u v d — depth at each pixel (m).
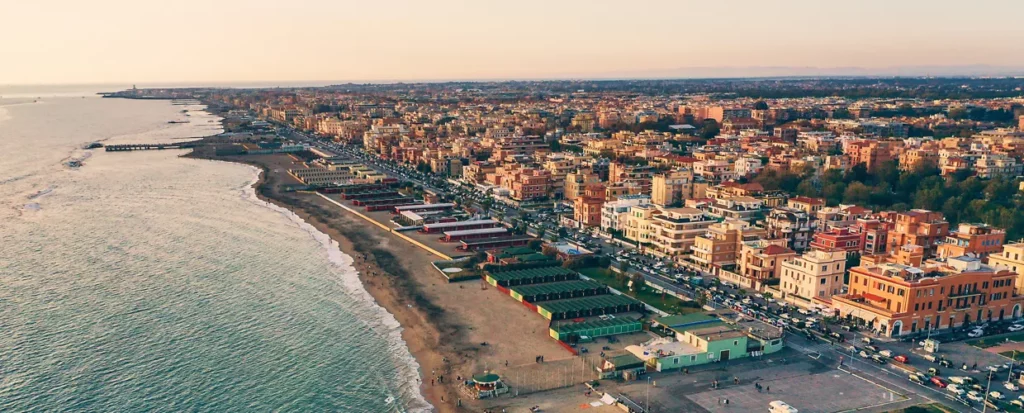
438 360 177.88
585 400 155.50
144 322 199.00
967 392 154.38
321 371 170.75
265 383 163.75
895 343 185.50
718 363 174.50
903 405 151.38
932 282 191.50
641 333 196.12
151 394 157.00
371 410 152.25
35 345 181.25
